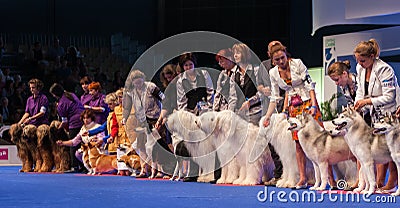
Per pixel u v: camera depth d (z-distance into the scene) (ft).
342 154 25.03
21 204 22.00
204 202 21.89
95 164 39.24
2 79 60.49
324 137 25.05
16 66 68.13
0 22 69.62
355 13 47.62
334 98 45.03
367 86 24.52
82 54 71.77
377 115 24.14
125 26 73.87
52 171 42.47
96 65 72.33
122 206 20.93
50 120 54.54
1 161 53.16
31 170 43.34
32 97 44.55
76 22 72.54
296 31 65.82
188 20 69.21
